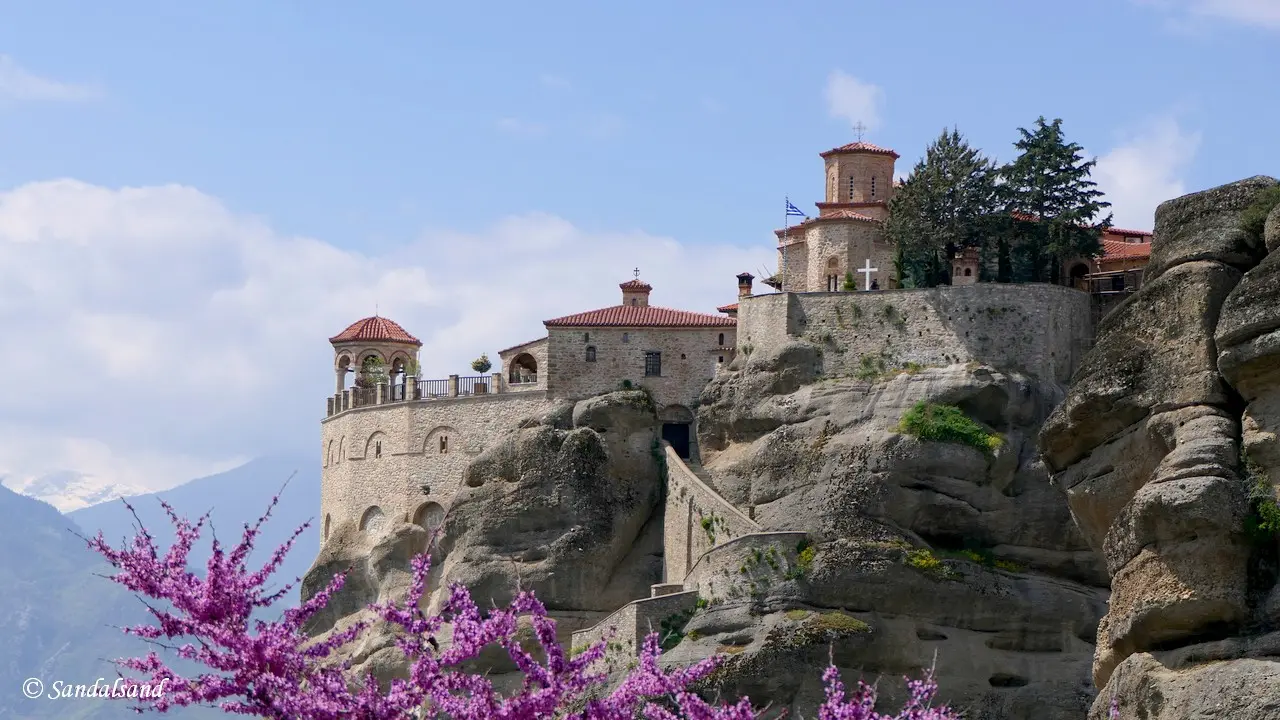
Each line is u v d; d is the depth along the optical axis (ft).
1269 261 206.69
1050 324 334.44
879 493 320.29
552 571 344.49
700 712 144.46
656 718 152.15
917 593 309.63
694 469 349.00
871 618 307.99
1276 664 194.08
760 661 300.61
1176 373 213.87
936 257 356.18
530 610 147.33
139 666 138.62
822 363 342.03
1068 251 353.31
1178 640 205.05
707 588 317.83
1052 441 228.22
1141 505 206.80
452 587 145.28
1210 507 201.16
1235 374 206.28
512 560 348.59
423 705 146.92
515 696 144.77
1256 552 201.87
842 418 332.39
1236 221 219.61
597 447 352.90
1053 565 318.45
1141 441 216.74
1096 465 223.30
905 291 340.18
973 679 307.37
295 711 135.44
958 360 333.01
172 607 141.08
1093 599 315.58
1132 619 207.10
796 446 333.42
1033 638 312.29
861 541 314.96
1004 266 351.25
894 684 303.68
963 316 335.47
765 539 314.55
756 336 352.08
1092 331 341.21
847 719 142.82
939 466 321.11
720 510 331.16
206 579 142.51
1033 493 321.11
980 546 319.68
